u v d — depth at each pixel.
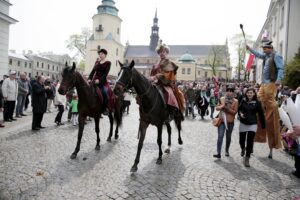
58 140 8.55
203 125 13.08
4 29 18.66
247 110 6.63
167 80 6.70
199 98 15.50
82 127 6.89
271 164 6.75
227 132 7.30
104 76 7.81
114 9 62.97
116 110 8.48
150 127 11.95
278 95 12.70
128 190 4.84
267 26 35.62
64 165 6.11
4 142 8.00
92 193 4.68
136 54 99.94
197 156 7.28
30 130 10.02
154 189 4.92
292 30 22.92
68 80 6.71
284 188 5.20
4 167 5.83
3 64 18.73
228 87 7.24
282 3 25.19
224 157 7.28
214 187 5.12
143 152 7.46
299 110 3.11
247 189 5.09
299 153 5.55
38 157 6.64
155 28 99.88
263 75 7.61
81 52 65.94
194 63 86.50
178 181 5.35
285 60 21.95
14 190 4.71
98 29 61.72
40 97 10.07
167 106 6.58
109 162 6.45
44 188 4.83
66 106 18.12
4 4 18.38
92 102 7.08
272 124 7.22
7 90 11.70
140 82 5.89
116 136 9.10
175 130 11.38
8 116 11.96
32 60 78.81
